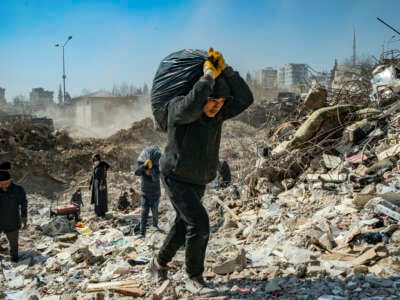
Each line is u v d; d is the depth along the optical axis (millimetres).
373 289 3566
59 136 23469
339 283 3811
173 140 3777
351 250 4488
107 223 9727
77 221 10133
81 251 6457
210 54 3609
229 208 7945
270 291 3824
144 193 7871
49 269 6285
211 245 5875
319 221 5473
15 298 5066
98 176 10664
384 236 4535
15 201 7039
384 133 7875
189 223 3793
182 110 3490
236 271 4508
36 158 19359
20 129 22203
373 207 5383
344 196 6316
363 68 12070
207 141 3777
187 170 3750
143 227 7738
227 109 3898
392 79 10156
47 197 17031
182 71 3844
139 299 4137
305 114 10719
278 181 8234
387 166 6707
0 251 7785
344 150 7996
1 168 7039
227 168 11250
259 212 7074
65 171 19781
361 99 10367
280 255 4820
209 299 3680
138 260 5680
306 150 8344
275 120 11594
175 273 4707
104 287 4594
